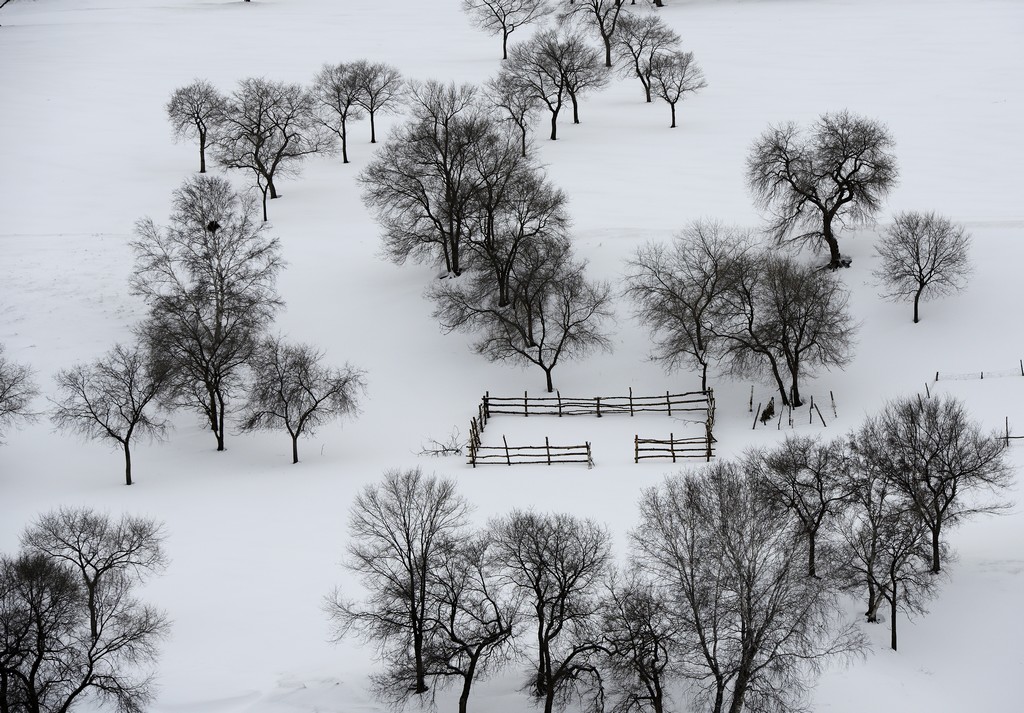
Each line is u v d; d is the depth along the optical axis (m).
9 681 38.66
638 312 72.00
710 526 38.66
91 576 44.31
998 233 74.75
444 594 39.41
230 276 70.56
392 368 70.19
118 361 64.44
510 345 68.50
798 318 62.56
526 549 39.00
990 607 42.22
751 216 82.19
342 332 73.56
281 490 56.44
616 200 87.50
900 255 69.44
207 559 48.66
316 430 64.88
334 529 51.12
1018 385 60.59
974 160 92.00
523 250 72.62
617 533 46.59
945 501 44.81
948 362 64.06
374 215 91.06
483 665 39.66
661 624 38.94
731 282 65.62
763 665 35.91
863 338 67.25
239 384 66.56
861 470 45.06
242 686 39.41
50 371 68.25
